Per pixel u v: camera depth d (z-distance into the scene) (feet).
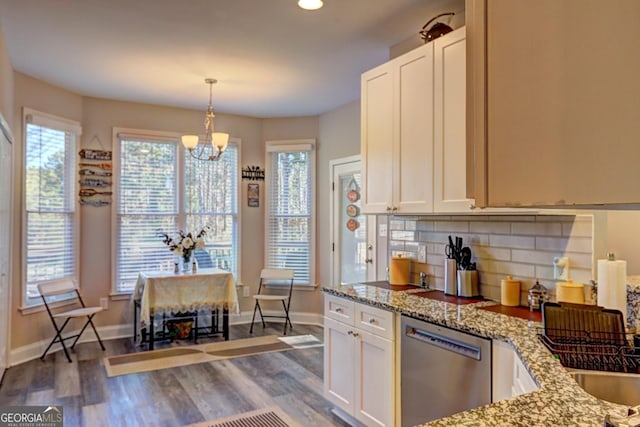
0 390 10.71
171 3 8.63
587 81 1.66
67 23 9.50
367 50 11.10
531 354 5.06
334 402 9.41
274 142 18.33
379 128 9.69
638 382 4.55
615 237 8.06
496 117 1.97
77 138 14.94
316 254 17.90
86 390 10.79
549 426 3.34
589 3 1.65
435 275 9.76
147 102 16.10
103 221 15.53
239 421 9.25
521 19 1.88
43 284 13.07
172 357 13.47
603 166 1.61
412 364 7.36
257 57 11.58
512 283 7.77
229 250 17.97
